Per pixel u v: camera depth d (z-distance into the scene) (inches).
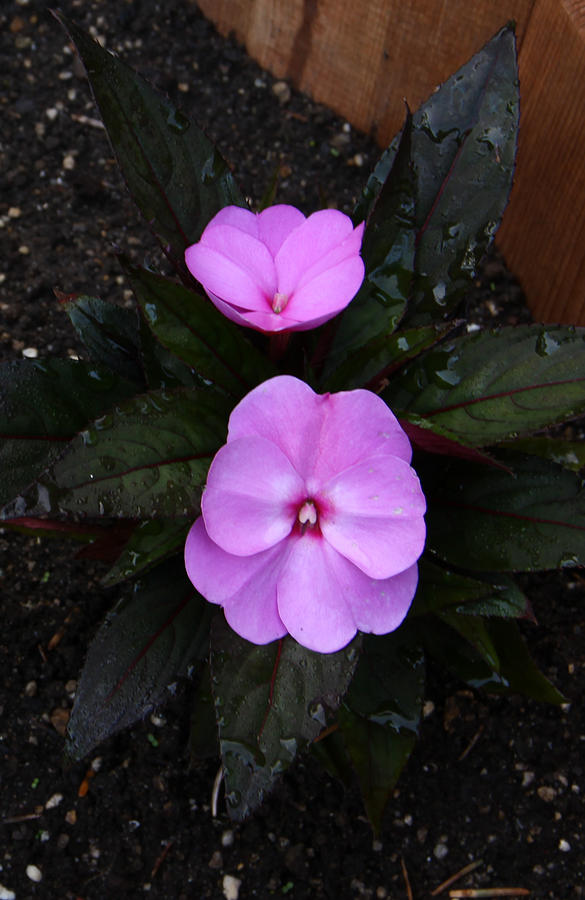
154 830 16.9
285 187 23.0
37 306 21.2
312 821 17.1
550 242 20.1
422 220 14.4
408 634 15.3
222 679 12.1
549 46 18.4
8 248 21.8
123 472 11.3
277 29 23.9
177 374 13.9
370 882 16.8
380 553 11.2
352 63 23.0
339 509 11.4
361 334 13.9
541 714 18.1
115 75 13.0
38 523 14.9
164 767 17.4
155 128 13.4
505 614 13.1
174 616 13.9
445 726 18.0
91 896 16.4
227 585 11.5
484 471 14.1
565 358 12.9
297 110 24.3
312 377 13.6
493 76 14.2
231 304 11.9
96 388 14.2
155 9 25.1
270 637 11.6
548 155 19.3
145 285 11.7
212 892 16.6
